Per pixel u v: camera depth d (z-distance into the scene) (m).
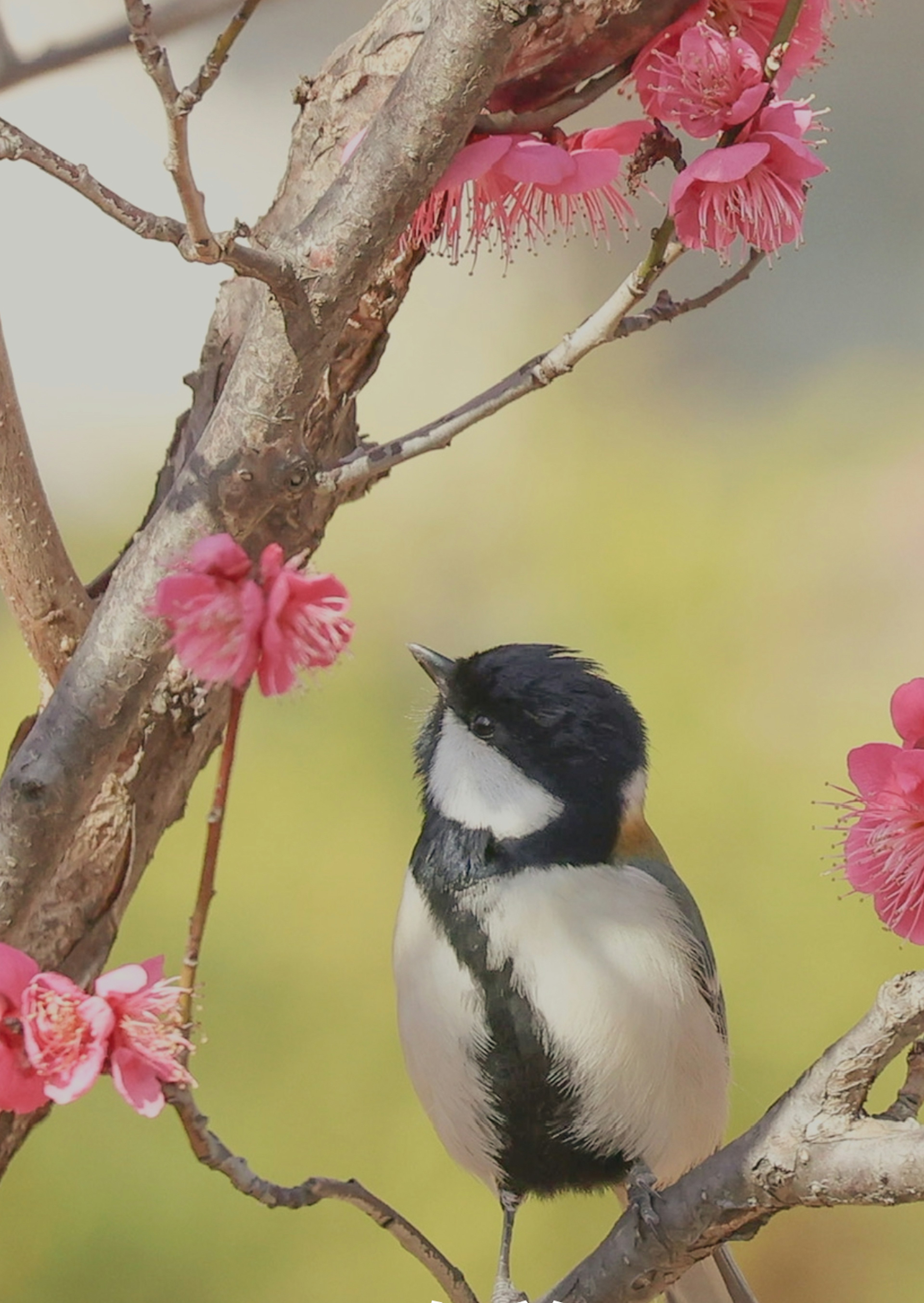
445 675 6.46
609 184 4.51
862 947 9.38
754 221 4.00
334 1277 8.94
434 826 6.39
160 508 4.50
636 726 6.54
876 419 11.15
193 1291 8.89
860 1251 9.27
